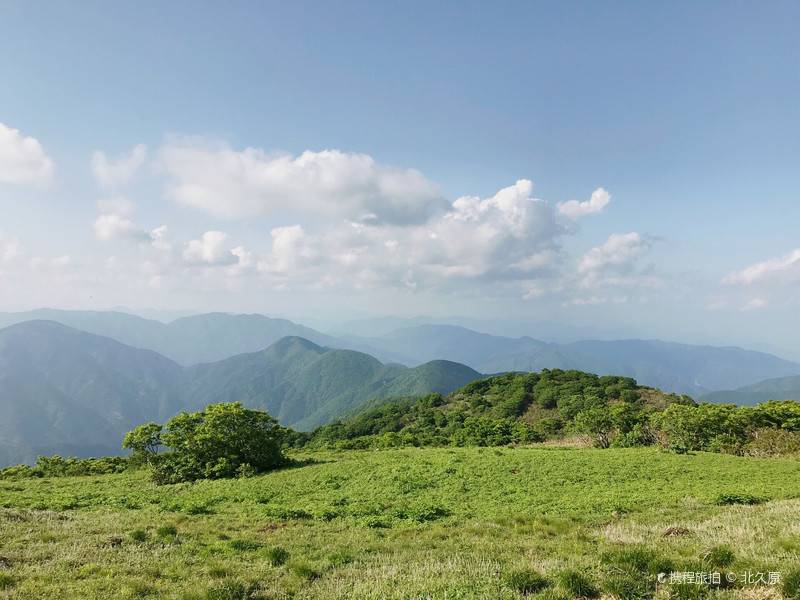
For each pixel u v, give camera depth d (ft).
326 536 58.75
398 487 96.84
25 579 36.83
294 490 98.58
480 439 216.54
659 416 173.58
